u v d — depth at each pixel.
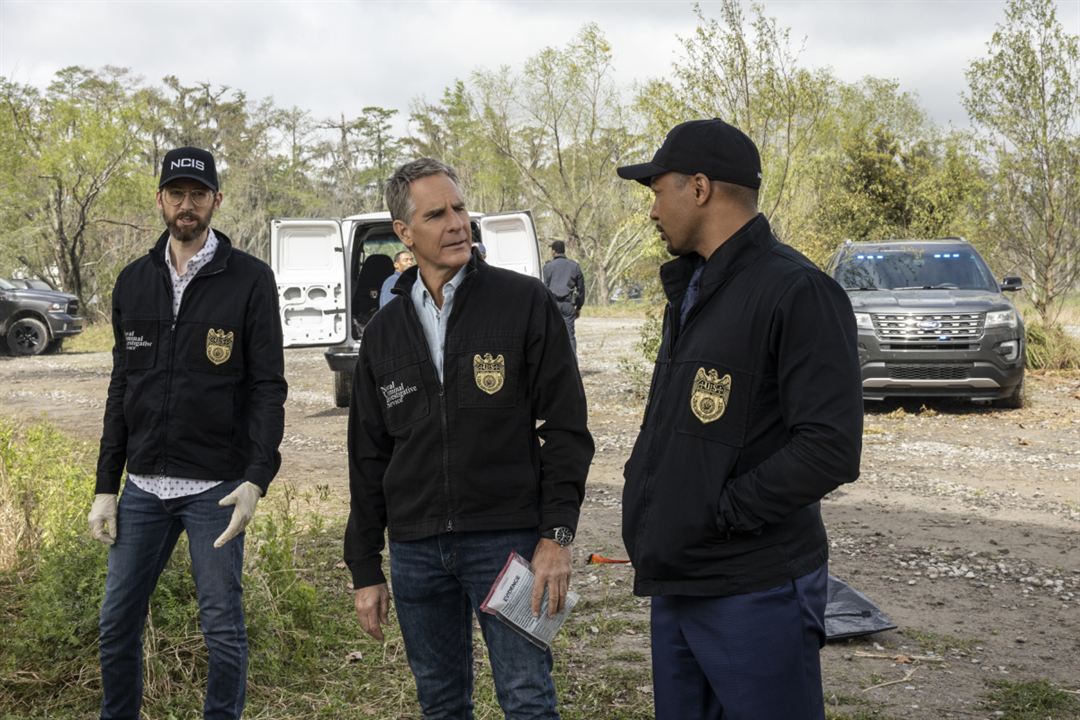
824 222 16.11
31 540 5.27
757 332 2.27
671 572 2.36
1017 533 6.57
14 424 10.50
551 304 2.75
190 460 3.25
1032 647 4.61
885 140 17.47
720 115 12.84
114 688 3.35
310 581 5.44
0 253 34.78
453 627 2.85
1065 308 22.36
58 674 4.02
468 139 45.72
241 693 3.34
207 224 3.35
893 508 7.28
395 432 2.75
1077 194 15.59
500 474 2.69
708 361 2.32
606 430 10.80
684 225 2.41
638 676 4.28
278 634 4.41
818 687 2.37
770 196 13.50
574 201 40.31
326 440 10.59
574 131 38.06
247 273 3.36
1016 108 15.59
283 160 70.12
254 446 3.29
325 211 70.50
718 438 2.29
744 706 2.30
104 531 3.28
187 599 4.36
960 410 11.76
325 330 12.19
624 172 2.48
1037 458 9.03
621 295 40.31
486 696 4.04
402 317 2.74
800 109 12.96
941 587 5.50
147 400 3.26
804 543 2.35
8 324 22.41
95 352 23.80
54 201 32.94
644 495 2.43
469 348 2.68
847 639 4.70
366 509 2.88
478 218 12.94
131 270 3.37
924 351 11.12
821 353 2.20
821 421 2.17
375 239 12.73
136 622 3.33
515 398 2.69
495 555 2.69
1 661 4.08
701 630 2.37
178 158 3.26
